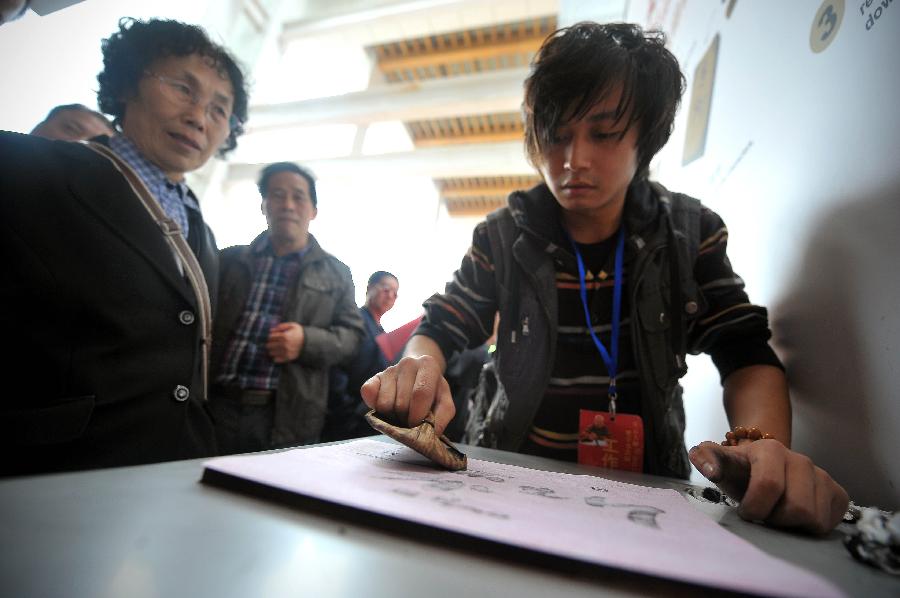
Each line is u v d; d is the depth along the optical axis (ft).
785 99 2.00
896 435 1.29
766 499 0.88
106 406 1.80
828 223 1.65
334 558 0.48
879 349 1.37
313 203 4.42
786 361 1.91
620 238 2.10
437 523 0.55
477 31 14.01
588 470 1.57
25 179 1.78
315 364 3.76
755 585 0.44
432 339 2.18
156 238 2.12
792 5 1.97
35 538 0.46
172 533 0.51
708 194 3.03
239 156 16.78
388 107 13.29
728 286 1.96
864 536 0.70
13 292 1.65
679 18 4.07
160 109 2.46
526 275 2.16
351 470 0.83
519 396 2.05
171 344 2.08
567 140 1.80
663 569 0.46
